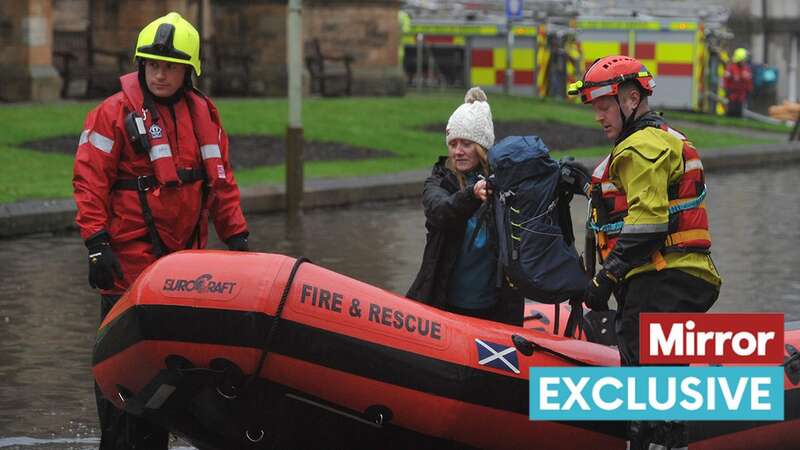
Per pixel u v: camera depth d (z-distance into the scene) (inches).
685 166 262.7
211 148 283.0
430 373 262.5
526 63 1713.8
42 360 398.0
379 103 1275.8
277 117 1091.3
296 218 735.1
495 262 291.0
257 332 252.2
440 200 285.0
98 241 273.6
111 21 1286.9
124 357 260.2
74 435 324.8
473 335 269.6
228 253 260.4
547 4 1683.1
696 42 1690.5
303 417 263.4
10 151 845.8
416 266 564.4
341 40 1440.7
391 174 884.6
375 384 260.4
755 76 1932.8
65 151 868.0
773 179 1014.4
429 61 1747.0
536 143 282.8
